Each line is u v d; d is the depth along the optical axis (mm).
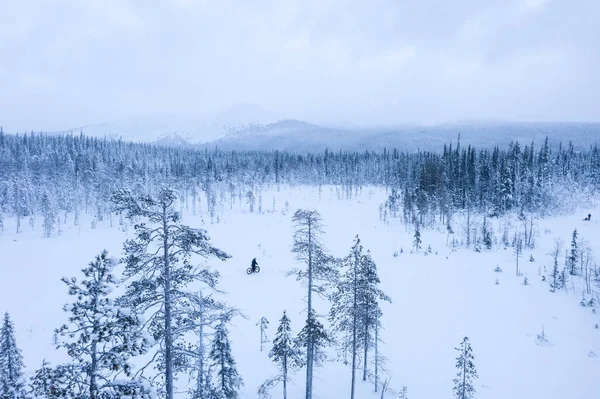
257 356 36031
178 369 12414
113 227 105312
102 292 8414
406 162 170125
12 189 114688
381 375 33875
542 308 50562
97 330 7918
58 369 8008
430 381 33812
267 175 180875
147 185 124500
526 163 120188
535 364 37750
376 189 167500
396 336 43188
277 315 45844
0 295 58062
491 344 41688
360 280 24562
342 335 36562
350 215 114250
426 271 64562
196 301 11641
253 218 114688
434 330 44719
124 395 8258
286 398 28141
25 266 72562
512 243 77312
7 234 96500
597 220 88938
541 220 92938
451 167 117188
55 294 58531
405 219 99438
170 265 11664
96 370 8281
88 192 121312
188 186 137625
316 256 25891
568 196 106688
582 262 60969
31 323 47469
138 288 10703
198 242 11180
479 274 62844
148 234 10883
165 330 10789
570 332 44281
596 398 32312
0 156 147875
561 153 144875
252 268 60938
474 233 78500
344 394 29781
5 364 20172
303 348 33562
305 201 143375
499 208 100188
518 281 59719
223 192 138125
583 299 51781
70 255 79875
